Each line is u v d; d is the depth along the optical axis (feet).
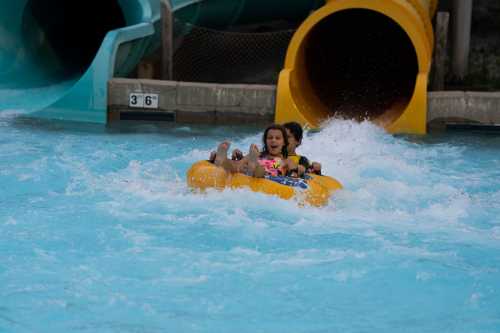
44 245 51.19
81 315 40.83
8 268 47.03
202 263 48.47
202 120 99.09
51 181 67.62
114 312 41.32
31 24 116.88
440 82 99.71
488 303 43.06
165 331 39.22
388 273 47.21
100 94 98.43
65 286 44.50
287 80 96.48
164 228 54.80
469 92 94.63
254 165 60.85
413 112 93.50
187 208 59.16
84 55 124.77
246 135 91.91
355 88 110.93
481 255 50.57
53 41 121.49
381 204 62.03
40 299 42.65
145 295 43.52
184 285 45.03
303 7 122.93
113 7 129.18
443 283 45.80
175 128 95.61
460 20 106.73
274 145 64.13
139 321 40.34
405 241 53.11
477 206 62.64
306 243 52.31
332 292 44.42
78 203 60.80
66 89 109.50
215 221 56.18
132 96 98.68
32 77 113.39
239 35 119.65
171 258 49.24
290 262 48.83
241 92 98.12
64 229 54.54
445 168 76.74
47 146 82.28
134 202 60.95
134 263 48.26
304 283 45.55
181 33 113.09
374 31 118.93
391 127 94.07
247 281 45.80
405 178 71.92
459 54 107.65
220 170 62.28
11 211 58.65
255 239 52.85
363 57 117.19
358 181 69.77
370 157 80.33
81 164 74.38
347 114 104.42
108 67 98.27
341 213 59.06
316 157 79.77
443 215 59.62
